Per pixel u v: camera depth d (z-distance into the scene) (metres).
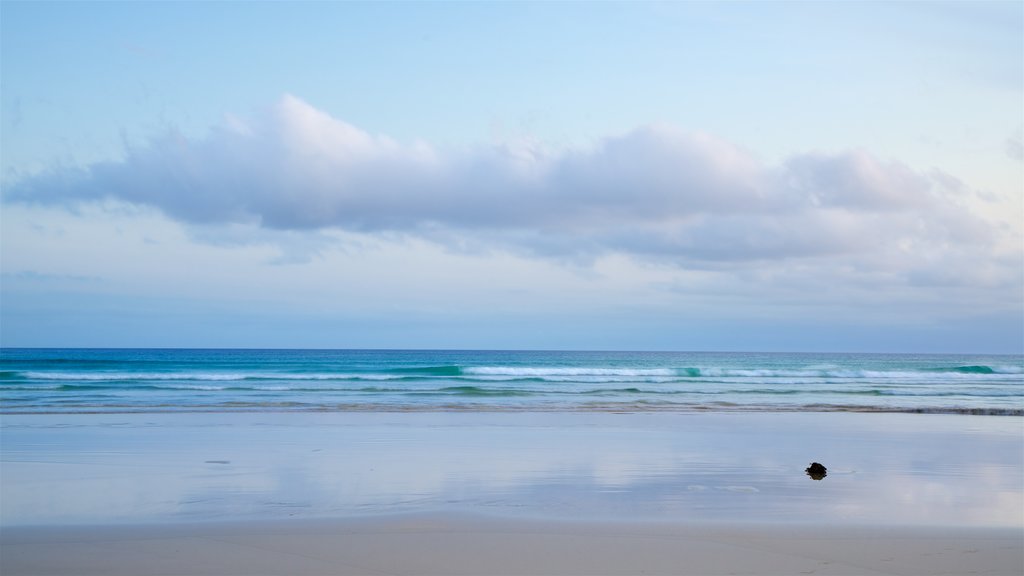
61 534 7.90
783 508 9.43
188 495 10.09
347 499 9.85
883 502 9.93
